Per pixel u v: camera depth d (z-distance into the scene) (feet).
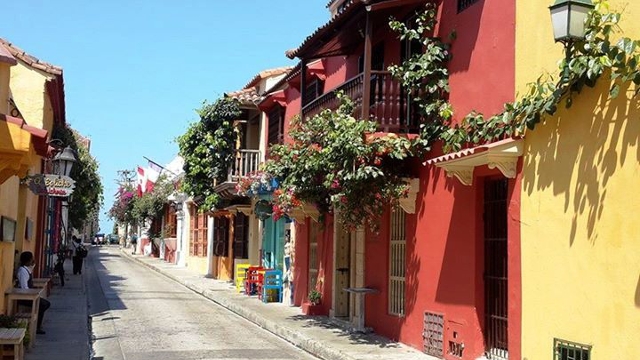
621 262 22.24
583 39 23.66
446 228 34.27
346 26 41.42
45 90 50.55
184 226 124.98
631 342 21.62
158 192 141.38
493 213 31.45
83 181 78.13
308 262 56.65
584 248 23.98
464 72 33.68
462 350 32.19
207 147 77.15
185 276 97.91
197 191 81.92
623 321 22.00
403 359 34.09
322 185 41.75
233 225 86.58
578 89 24.00
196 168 78.13
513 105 27.73
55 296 64.39
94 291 74.18
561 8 23.59
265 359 36.76
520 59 28.68
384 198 36.73
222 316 55.57
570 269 24.67
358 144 34.88
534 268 26.81
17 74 49.85
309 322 48.24
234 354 37.88
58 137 63.00
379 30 42.19
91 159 79.41
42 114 50.11
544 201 26.37
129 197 180.34
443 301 34.19
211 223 99.04
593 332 23.32
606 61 22.39
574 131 24.80
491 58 31.27
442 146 34.60
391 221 41.14
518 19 28.96
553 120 26.02
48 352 35.35
